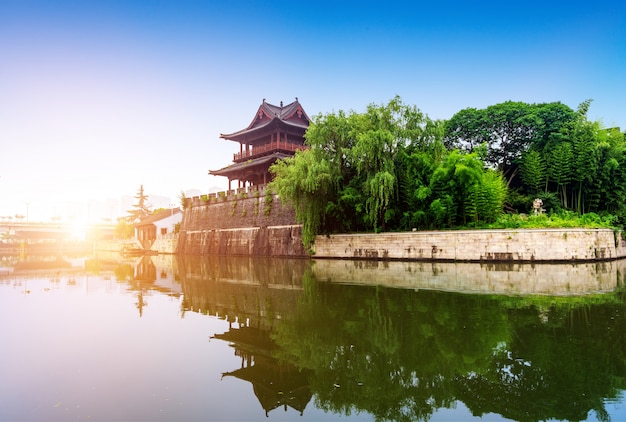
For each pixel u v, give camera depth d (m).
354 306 18.50
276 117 66.06
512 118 49.69
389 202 40.97
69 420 8.19
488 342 12.68
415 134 39.75
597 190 44.53
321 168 40.69
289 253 52.44
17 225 109.50
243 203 62.69
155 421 8.18
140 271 38.91
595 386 9.45
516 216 40.62
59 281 30.50
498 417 8.21
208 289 25.06
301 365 11.34
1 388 9.81
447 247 37.44
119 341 13.62
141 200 128.00
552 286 22.94
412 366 11.05
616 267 31.56
